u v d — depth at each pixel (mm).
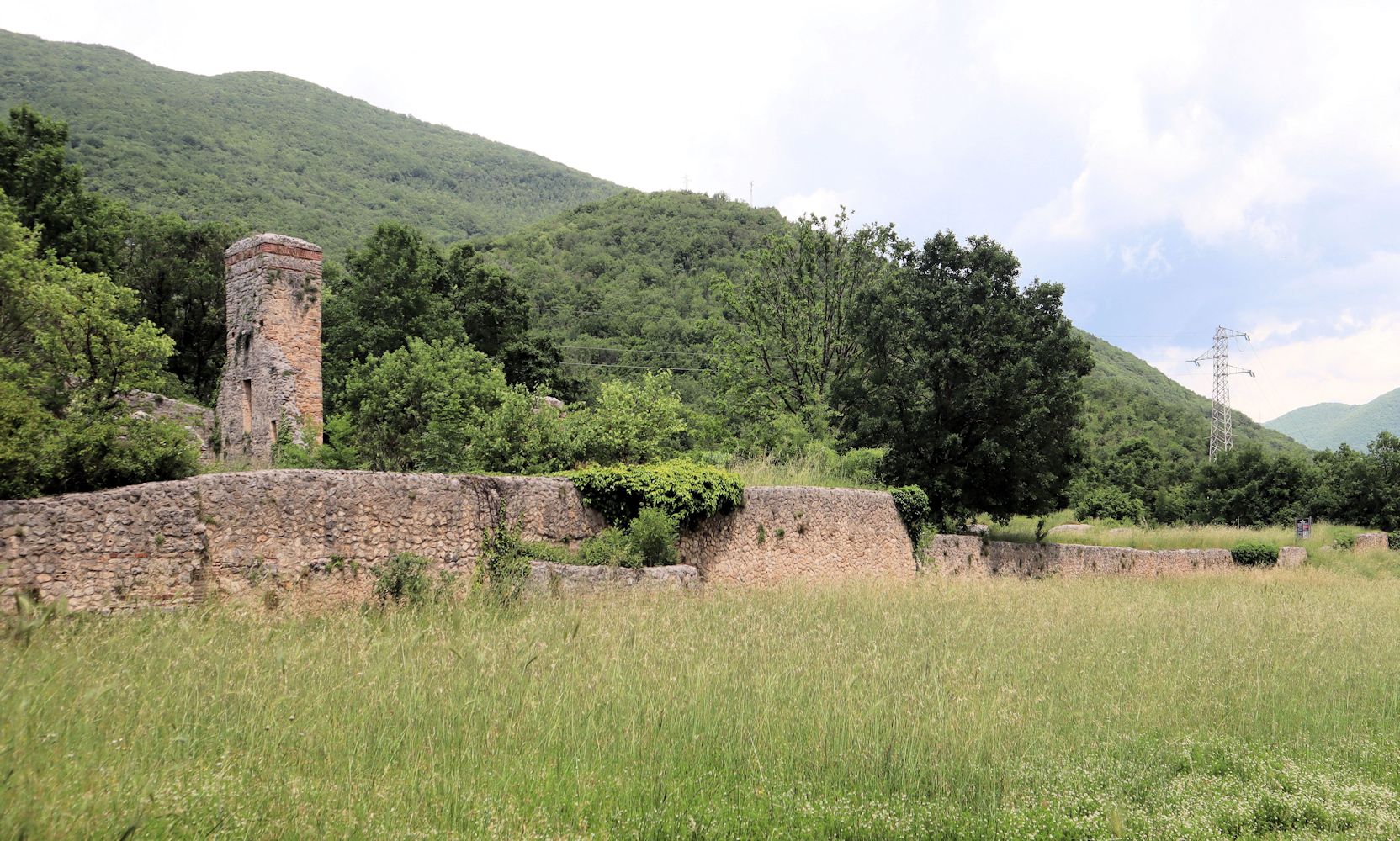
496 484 13438
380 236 32156
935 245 26016
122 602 9633
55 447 10258
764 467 20562
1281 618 14930
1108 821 5836
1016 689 8773
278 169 108250
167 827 4762
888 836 5633
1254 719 8570
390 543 12055
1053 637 11703
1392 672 11109
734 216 92688
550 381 36312
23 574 8977
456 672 7883
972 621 12555
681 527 15312
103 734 6027
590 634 9555
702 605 12367
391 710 6965
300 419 20641
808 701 7922
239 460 18875
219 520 10508
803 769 6656
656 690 7762
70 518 9375
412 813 5312
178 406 21484
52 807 4691
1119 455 56000
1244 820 6199
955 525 25891
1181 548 31766
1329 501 43625
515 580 12602
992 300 25156
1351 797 6699
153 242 33281
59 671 6984
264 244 20953
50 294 14406
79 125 87375
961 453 25406
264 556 10852
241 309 21641
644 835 5359
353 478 11773
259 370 20891
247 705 6793
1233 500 45906
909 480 25312
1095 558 26625
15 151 27281
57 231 27734
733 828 5551
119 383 14688
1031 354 24484
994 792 6336
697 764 6570
